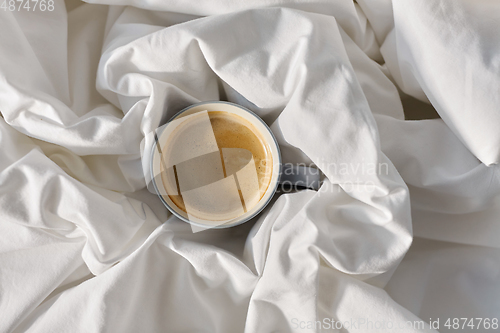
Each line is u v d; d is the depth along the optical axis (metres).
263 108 0.43
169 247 0.41
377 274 0.41
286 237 0.40
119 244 0.41
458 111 0.41
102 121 0.41
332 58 0.40
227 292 0.43
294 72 0.40
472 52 0.40
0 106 0.41
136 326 0.41
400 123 0.43
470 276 0.44
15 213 0.40
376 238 0.41
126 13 0.45
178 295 0.42
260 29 0.41
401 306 0.41
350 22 0.44
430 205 0.44
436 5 0.40
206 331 0.42
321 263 0.41
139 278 0.41
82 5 0.46
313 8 0.43
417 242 0.45
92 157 0.44
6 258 0.42
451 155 0.43
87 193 0.40
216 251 0.41
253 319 0.41
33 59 0.43
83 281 0.43
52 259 0.42
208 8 0.43
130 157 0.43
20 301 0.41
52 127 0.41
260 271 0.41
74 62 0.45
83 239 0.42
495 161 0.40
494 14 0.41
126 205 0.42
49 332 0.40
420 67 0.42
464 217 0.44
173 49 0.41
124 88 0.42
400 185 0.40
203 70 0.43
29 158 0.40
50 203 0.40
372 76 0.45
